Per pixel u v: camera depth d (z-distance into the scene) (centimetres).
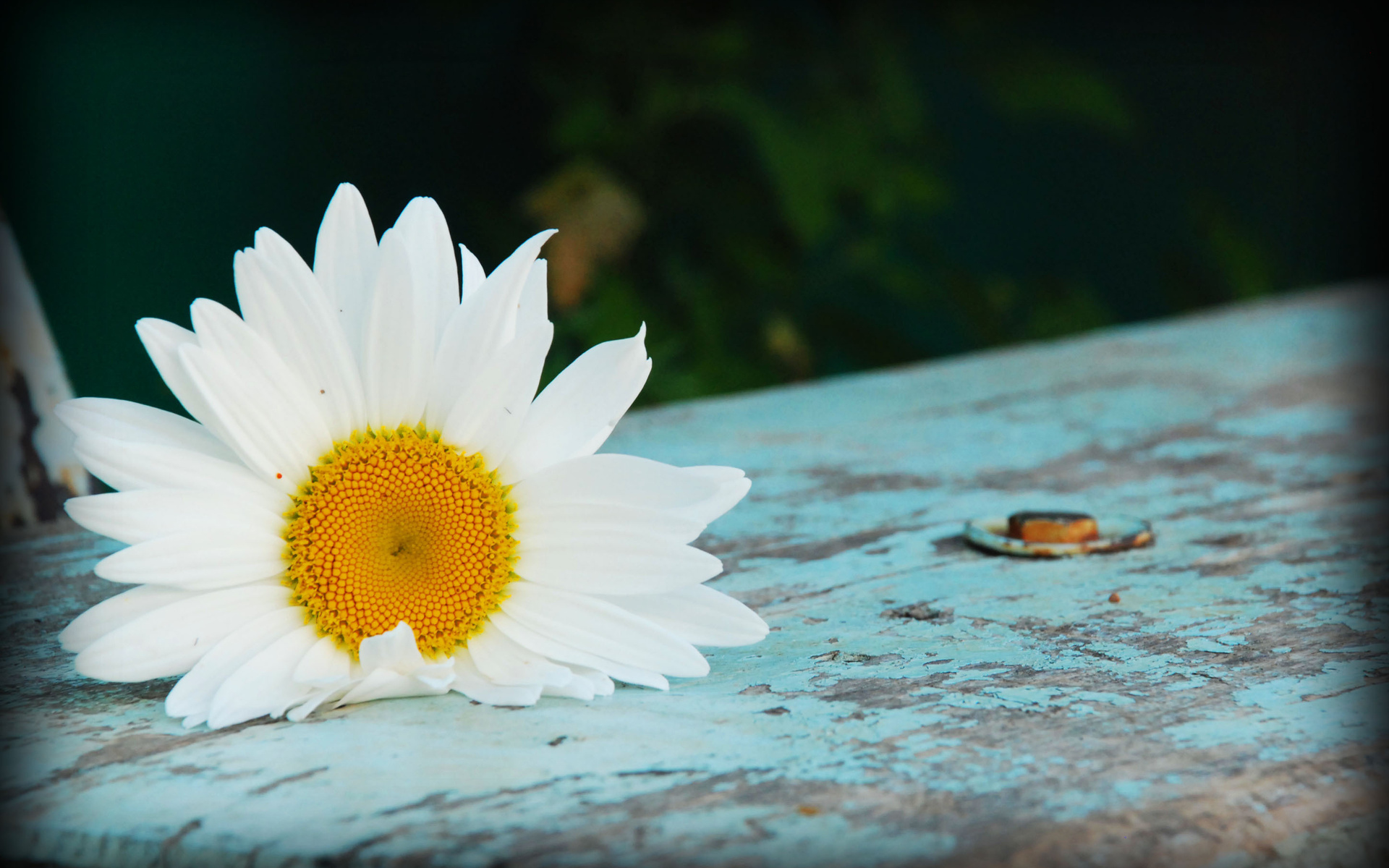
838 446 58
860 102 131
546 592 41
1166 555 48
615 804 38
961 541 49
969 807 38
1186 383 74
